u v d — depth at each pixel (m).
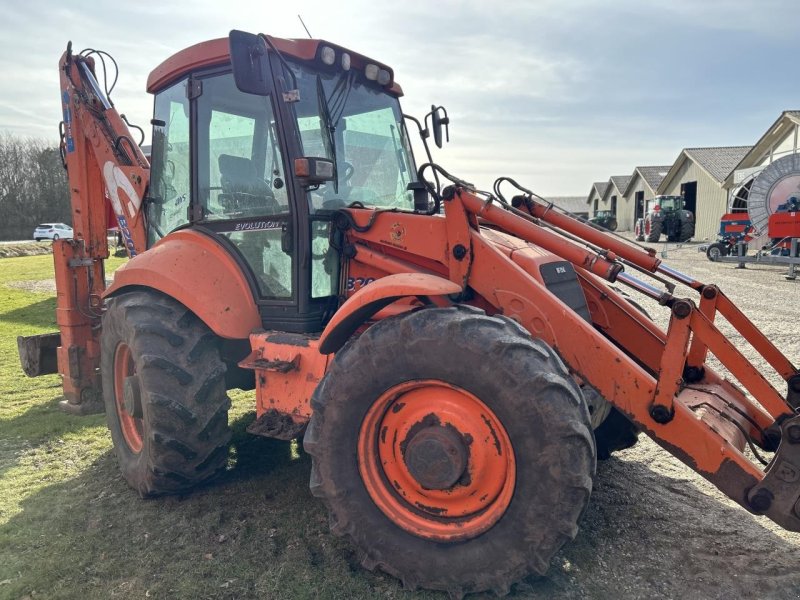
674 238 30.62
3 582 2.65
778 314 8.88
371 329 2.58
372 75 3.61
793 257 13.54
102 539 3.00
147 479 3.29
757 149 24.97
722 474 2.43
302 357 3.08
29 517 3.22
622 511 3.24
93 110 4.68
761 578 2.62
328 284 3.39
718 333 2.72
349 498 2.59
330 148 3.38
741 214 18.38
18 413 5.01
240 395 5.51
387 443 2.62
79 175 4.81
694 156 33.59
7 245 28.91
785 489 2.36
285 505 3.33
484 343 2.34
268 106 3.27
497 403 2.34
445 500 2.52
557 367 2.38
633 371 2.52
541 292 2.71
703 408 2.85
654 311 9.34
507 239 3.42
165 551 2.88
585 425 2.32
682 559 2.78
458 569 2.44
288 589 2.58
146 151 4.69
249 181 3.42
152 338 3.28
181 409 3.18
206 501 3.39
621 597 2.51
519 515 2.35
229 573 2.70
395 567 2.54
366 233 3.23
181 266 3.41
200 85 3.57
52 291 13.20
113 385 3.78
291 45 3.25
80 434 4.50
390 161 3.85
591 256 2.80
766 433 3.00
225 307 3.35
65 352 4.89
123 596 2.55
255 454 4.06
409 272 2.98
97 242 4.93
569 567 2.72
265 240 3.39
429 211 3.25
